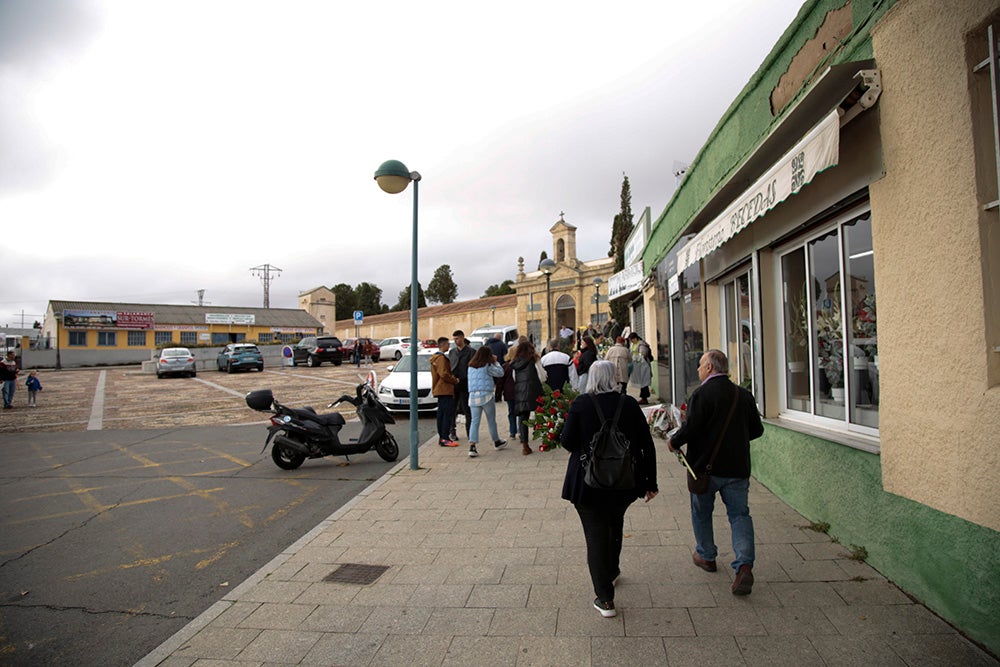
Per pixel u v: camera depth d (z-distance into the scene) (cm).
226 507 650
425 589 405
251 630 359
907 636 304
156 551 519
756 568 400
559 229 4422
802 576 383
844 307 448
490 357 873
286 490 719
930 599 328
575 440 357
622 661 301
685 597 367
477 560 454
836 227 464
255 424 1299
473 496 641
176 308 5591
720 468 369
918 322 327
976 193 284
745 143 618
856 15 385
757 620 333
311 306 6975
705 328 838
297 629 358
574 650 315
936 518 318
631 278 1725
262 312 6094
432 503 621
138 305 5416
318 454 835
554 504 597
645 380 1535
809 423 528
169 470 835
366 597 398
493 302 4947
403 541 507
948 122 300
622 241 3412
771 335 605
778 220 543
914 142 326
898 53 336
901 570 355
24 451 1004
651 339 1591
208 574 467
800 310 555
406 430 1165
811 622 326
